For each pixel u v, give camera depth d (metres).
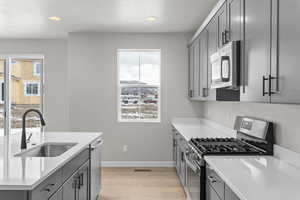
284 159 2.33
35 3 3.81
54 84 6.17
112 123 5.57
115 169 5.38
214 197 2.20
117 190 4.21
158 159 5.60
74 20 4.66
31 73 6.33
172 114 5.57
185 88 5.55
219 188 2.05
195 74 4.64
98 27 5.13
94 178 3.48
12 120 6.28
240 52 2.26
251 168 2.09
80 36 5.52
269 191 1.57
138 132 5.59
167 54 5.54
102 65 5.54
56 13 4.27
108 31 5.43
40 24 4.92
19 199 1.64
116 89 5.56
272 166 2.15
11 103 6.27
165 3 3.79
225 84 2.42
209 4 3.83
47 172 1.85
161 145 5.59
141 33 5.54
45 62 6.14
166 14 4.30
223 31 2.81
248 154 2.55
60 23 4.85
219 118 4.42
